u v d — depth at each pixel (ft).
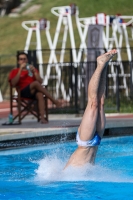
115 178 41.01
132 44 169.68
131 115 91.71
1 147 60.29
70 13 121.49
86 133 40.52
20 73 80.12
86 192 36.19
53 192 36.42
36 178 42.24
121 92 111.55
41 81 83.05
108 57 39.60
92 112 40.16
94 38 101.96
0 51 186.19
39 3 228.84
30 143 63.52
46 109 81.51
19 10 227.61
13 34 199.21
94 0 213.46
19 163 51.16
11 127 73.72
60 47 177.17
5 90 164.14
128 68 120.57
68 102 111.75
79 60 120.98
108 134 69.56
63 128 67.46
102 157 53.62
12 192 36.83
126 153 56.34
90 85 40.16
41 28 123.03
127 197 34.58
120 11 205.36
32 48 182.50
